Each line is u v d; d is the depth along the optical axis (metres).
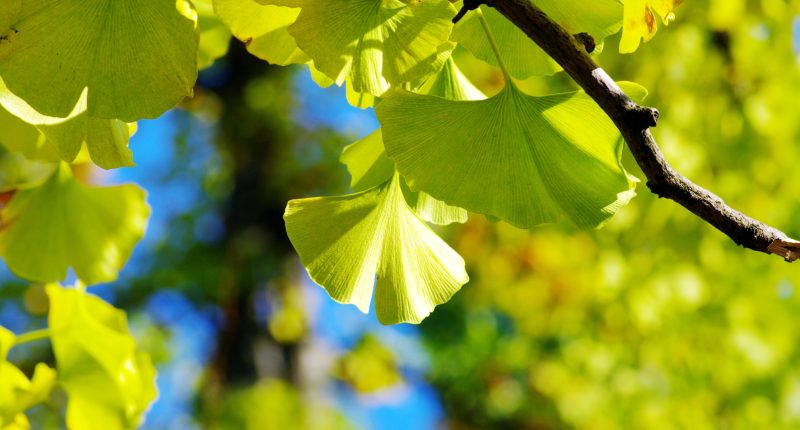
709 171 2.23
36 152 0.61
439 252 0.59
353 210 0.57
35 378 0.66
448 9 0.54
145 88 0.54
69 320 0.67
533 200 0.56
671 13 0.56
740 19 2.07
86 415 0.68
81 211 0.71
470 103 0.56
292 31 0.54
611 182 0.56
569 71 0.52
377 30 0.54
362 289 0.57
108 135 0.56
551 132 0.56
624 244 2.38
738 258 2.40
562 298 2.64
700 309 2.42
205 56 0.66
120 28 0.54
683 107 2.14
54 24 0.53
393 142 0.56
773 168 2.24
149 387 0.68
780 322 2.43
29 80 0.53
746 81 2.17
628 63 2.17
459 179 0.56
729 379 2.49
